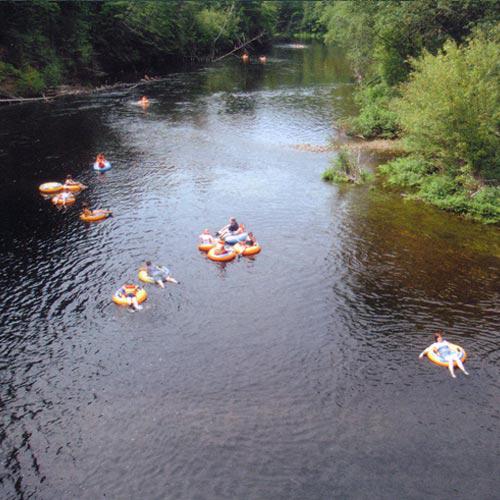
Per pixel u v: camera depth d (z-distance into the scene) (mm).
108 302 20562
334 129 44312
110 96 57812
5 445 14422
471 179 28766
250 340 18438
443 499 12820
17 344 18312
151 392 16219
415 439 14484
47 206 29250
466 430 14781
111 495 13039
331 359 17547
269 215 27969
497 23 35469
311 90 62000
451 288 21391
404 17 39781
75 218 27703
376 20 43281
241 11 101812
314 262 23344
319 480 13328
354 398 15906
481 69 27938
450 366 16875
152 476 13516
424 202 29328
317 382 16547
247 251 23875
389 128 41000
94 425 15047
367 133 41625
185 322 19391
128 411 15516
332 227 26594
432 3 39156
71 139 41406
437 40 40625
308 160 36750
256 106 53469
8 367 17266
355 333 18781
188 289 21344
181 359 17578
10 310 20078
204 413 15398
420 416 15242
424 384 16453
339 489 13086
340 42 60250
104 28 69562
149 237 25609
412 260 23469
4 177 33500
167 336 18672
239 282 21844
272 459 13922
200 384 16500
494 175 28547
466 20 38969
